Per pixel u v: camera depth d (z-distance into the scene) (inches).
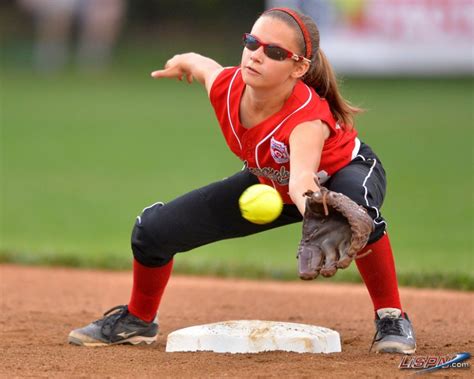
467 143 2455.7
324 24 3149.6
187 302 949.2
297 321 845.8
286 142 597.0
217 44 4379.9
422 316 864.3
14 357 666.8
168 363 640.4
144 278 700.7
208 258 1284.4
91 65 4210.1
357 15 3142.2
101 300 965.8
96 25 4242.1
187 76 704.4
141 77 3986.2
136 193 1883.6
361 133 2593.5
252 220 601.3
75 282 1079.0
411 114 2918.3
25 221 1640.0
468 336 762.8
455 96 3299.7
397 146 2411.4
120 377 597.9
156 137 2630.4
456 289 1045.2
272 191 595.2
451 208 1733.5
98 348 704.4
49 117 2987.2
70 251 1316.4
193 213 673.0
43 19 4254.4
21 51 4384.8
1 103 3257.9
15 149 2443.4
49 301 950.4
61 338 749.9
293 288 1049.5
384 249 661.9
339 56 3171.8
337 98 641.6
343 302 948.0
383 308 681.0
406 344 668.1
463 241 1449.3
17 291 1007.6
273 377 588.7
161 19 4606.3
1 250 1289.4
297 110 598.5
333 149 627.8
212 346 679.1
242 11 4493.1
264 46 587.8
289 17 594.2
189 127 2812.5
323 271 533.6
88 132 2716.5
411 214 1681.8
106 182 2012.8
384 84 3491.6
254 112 611.8
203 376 595.8
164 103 3326.8
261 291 1019.9
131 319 717.9
